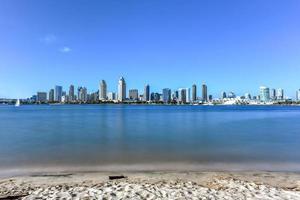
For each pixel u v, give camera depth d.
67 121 66.38
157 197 11.09
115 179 14.36
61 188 12.34
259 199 10.89
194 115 100.19
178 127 49.31
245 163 18.83
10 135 36.50
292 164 18.50
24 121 66.12
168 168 17.30
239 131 41.97
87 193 11.54
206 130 43.78
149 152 23.34
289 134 38.03
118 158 20.62
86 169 17.02
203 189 12.22
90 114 106.44
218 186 12.84
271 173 15.84
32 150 24.55
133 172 16.11
